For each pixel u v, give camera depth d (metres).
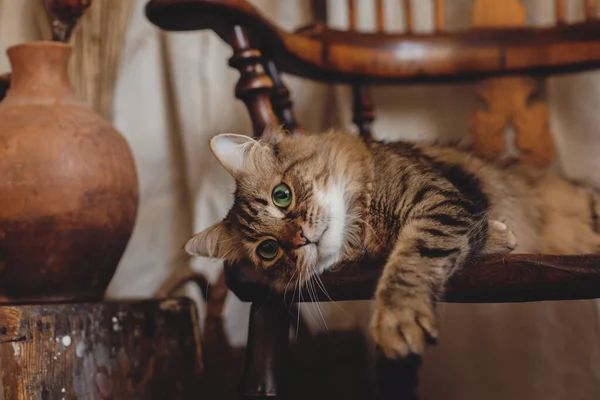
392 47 1.69
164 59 1.99
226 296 1.80
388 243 1.29
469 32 1.72
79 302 1.38
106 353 1.35
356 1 1.91
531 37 1.70
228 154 1.41
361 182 1.32
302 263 1.27
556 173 1.72
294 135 1.41
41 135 1.34
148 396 1.43
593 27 1.67
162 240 1.99
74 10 1.49
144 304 1.44
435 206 1.19
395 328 0.99
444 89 1.99
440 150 1.51
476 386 1.93
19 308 1.24
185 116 1.95
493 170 1.52
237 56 1.33
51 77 1.44
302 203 1.31
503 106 1.76
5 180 1.32
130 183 1.45
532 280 1.01
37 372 1.25
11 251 1.34
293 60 1.53
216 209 1.93
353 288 1.10
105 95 1.80
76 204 1.35
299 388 1.91
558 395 1.89
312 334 1.93
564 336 1.90
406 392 1.52
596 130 1.90
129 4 1.83
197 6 1.26
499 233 1.20
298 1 1.98
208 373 1.78
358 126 1.73
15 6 1.95
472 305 1.94
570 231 1.57
